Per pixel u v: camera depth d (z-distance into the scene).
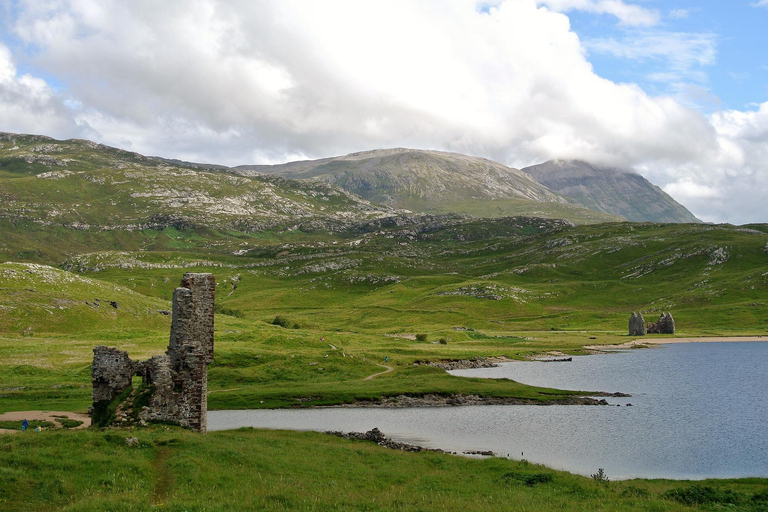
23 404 66.25
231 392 86.19
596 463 54.44
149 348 105.62
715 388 103.88
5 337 117.31
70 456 30.45
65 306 142.50
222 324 150.88
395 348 140.75
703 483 43.50
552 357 156.88
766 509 32.91
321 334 153.62
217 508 25.31
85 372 87.50
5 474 26.11
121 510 24.08
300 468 36.78
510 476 39.75
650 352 171.88
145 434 36.88
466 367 131.12
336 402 82.88
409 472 40.41
